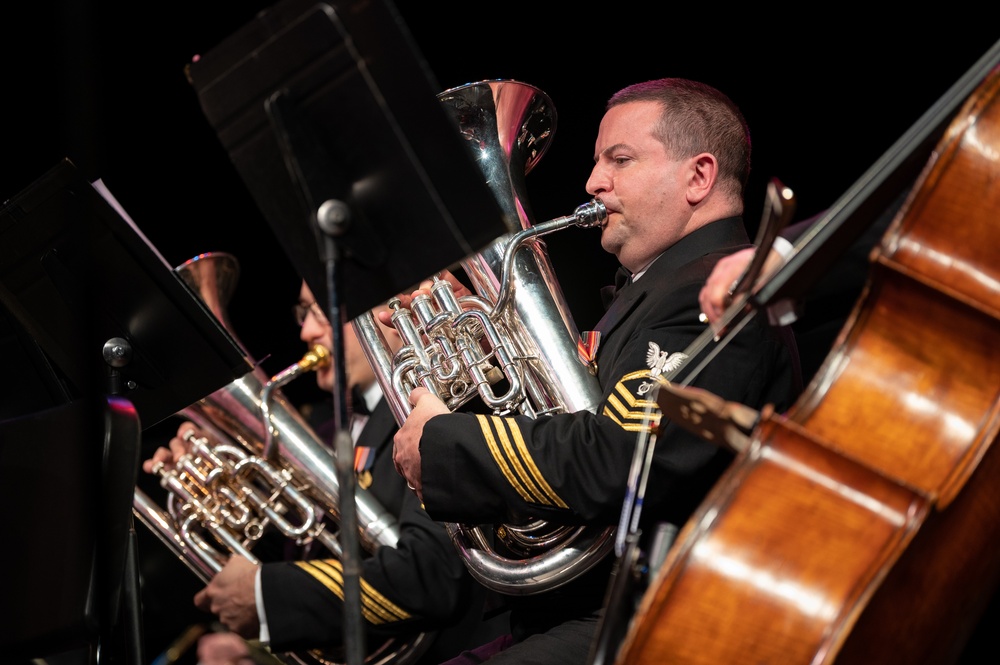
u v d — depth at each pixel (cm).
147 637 382
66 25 224
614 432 222
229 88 188
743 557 159
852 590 155
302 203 191
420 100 185
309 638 284
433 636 304
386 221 186
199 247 468
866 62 361
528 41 409
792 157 371
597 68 402
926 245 176
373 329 266
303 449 328
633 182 262
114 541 198
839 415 172
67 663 329
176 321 234
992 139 176
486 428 229
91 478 200
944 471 164
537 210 409
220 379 240
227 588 293
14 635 201
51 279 232
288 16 181
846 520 160
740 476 165
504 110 275
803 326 308
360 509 307
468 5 411
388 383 259
